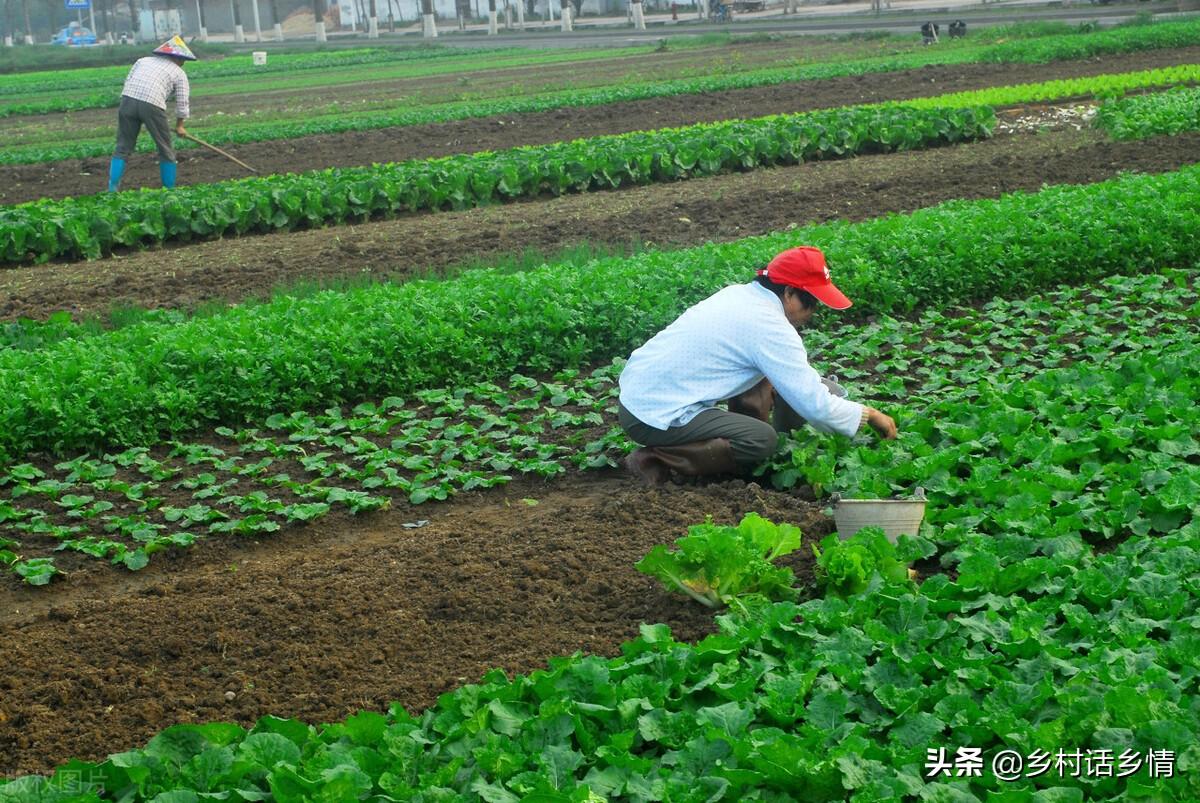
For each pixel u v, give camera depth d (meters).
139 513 8.59
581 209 18.14
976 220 13.27
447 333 10.87
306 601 7.02
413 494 8.59
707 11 80.00
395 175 18.78
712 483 8.23
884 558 6.44
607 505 7.96
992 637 5.62
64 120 36.56
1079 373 9.18
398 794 4.72
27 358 10.50
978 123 21.56
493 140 25.97
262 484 9.07
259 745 5.00
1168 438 7.93
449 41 73.38
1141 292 11.89
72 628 6.90
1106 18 48.53
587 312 11.38
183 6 109.81
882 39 47.06
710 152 20.25
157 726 5.87
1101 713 4.88
